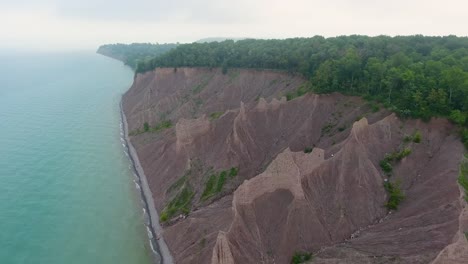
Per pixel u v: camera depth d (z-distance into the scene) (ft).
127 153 254.27
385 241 125.70
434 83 185.37
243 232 130.21
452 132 170.30
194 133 202.39
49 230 160.76
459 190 132.67
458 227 116.88
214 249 121.80
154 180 202.49
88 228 163.02
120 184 206.39
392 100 190.90
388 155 164.14
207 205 167.12
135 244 152.76
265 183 139.33
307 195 142.61
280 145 196.54
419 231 123.95
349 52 234.79
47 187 200.54
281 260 126.72
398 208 144.56
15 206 179.83
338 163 154.81
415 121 177.47
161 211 174.09
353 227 138.72
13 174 215.31
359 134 165.07
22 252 145.59
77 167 228.02
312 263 122.21
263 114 208.64
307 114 204.54
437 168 154.51
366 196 147.02
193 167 191.42
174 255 143.23
